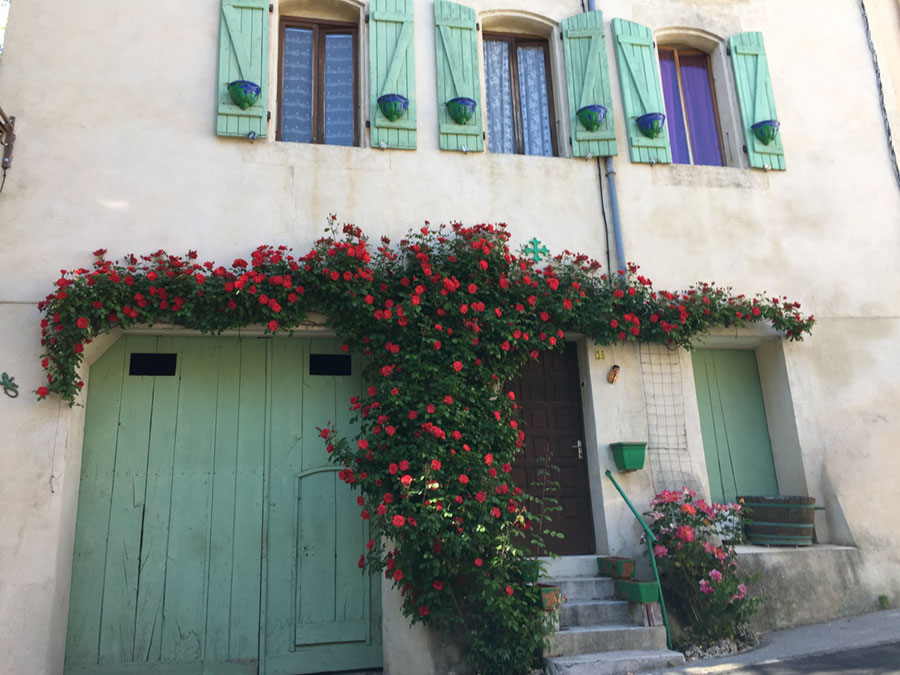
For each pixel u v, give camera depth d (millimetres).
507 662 4930
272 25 6531
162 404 5691
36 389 5184
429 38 6812
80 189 5664
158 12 6219
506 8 7133
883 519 6570
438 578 5074
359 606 5609
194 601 5387
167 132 5949
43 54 5883
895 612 6129
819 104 7719
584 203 6738
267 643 5418
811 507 6352
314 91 6727
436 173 6434
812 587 6066
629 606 5488
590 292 6273
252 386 5855
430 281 5719
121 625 5250
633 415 6359
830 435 6742
